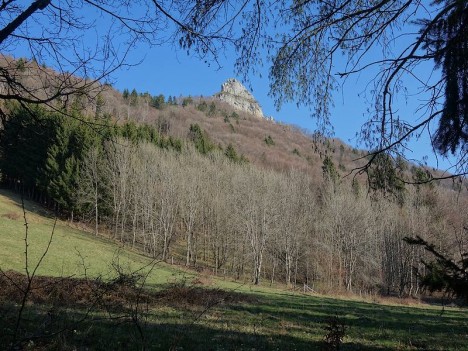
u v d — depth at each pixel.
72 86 3.91
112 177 52.19
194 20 4.74
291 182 53.38
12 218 39.28
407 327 15.22
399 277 47.44
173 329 10.27
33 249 25.84
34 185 56.72
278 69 5.61
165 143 70.62
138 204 52.06
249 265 57.06
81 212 52.72
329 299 28.91
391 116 5.35
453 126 4.75
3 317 6.09
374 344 11.55
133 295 6.82
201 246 55.91
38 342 5.92
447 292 4.09
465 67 4.49
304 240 52.62
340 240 49.28
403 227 45.59
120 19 4.19
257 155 96.06
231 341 10.04
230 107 153.12
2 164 57.09
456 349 11.56
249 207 47.25
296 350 9.84
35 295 10.02
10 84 3.95
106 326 8.81
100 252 31.55
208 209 53.00
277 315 15.90
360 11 4.98
